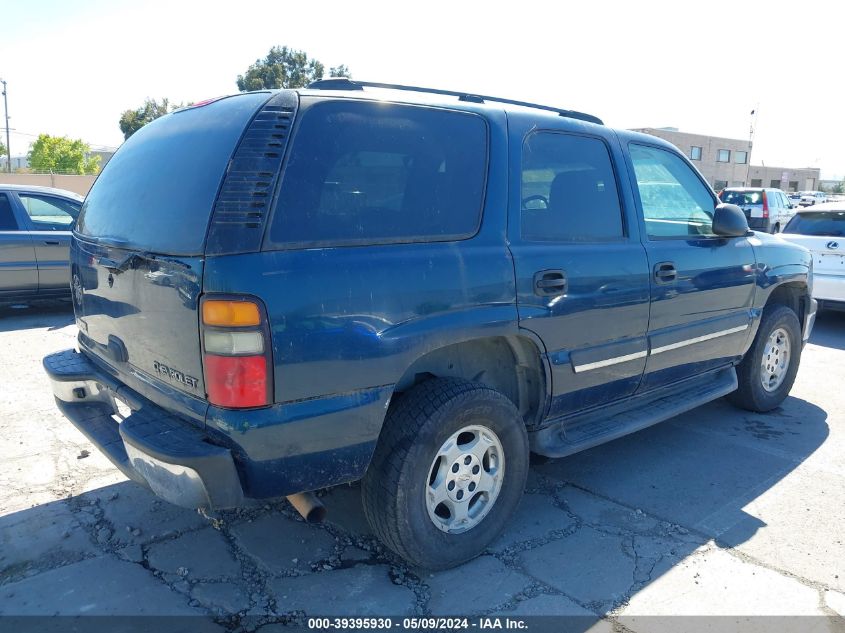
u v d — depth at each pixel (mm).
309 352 2348
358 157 2594
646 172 3887
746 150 57031
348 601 2725
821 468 4129
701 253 4012
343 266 2438
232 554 3047
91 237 3092
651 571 2979
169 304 2396
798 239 8586
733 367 4742
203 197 2359
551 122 3350
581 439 3514
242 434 2275
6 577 2842
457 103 3027
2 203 7887
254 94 2666
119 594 2742
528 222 3111
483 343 3180
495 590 2818
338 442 2469
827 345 7676
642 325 3619
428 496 2814
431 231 2744
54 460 3996
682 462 4207
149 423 2520
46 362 3432
